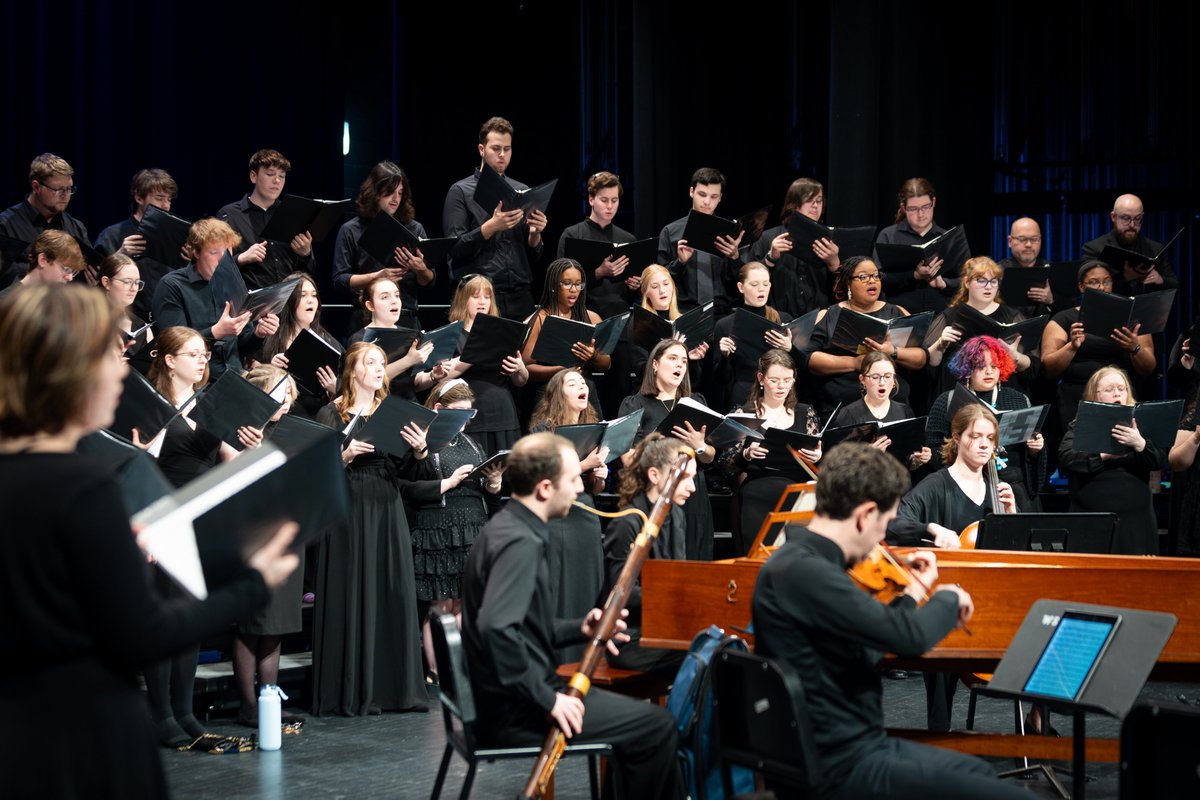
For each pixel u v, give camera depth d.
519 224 8.37
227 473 2.53
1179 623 4.32
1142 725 3.05
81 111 9.72
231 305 6.43
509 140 8.40
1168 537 8.05
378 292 7.09
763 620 3.43
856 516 3.46
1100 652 3.51
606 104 14.11
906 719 6.23
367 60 13.29
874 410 7.34
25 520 2.24
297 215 7.29
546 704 3.79
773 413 7.33
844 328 7.50
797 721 3.21
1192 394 8.07
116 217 9.95
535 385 8.10
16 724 2.23
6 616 2.25
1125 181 13.04
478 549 4.05
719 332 8.11
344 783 5.14
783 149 14.24
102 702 2.29
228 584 2.52
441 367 7.06
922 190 8.84
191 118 10.46
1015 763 5.41
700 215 7.89
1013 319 8.21
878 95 10.53
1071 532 5.12
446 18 14.06
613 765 3.95
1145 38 12.84
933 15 10.89
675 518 5.42
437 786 4.18
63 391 2.31
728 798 3.54
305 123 11.50
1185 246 12.94
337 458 2.70
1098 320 7.79
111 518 2.29
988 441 6.03
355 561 6.30
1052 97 13.16
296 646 7.33
